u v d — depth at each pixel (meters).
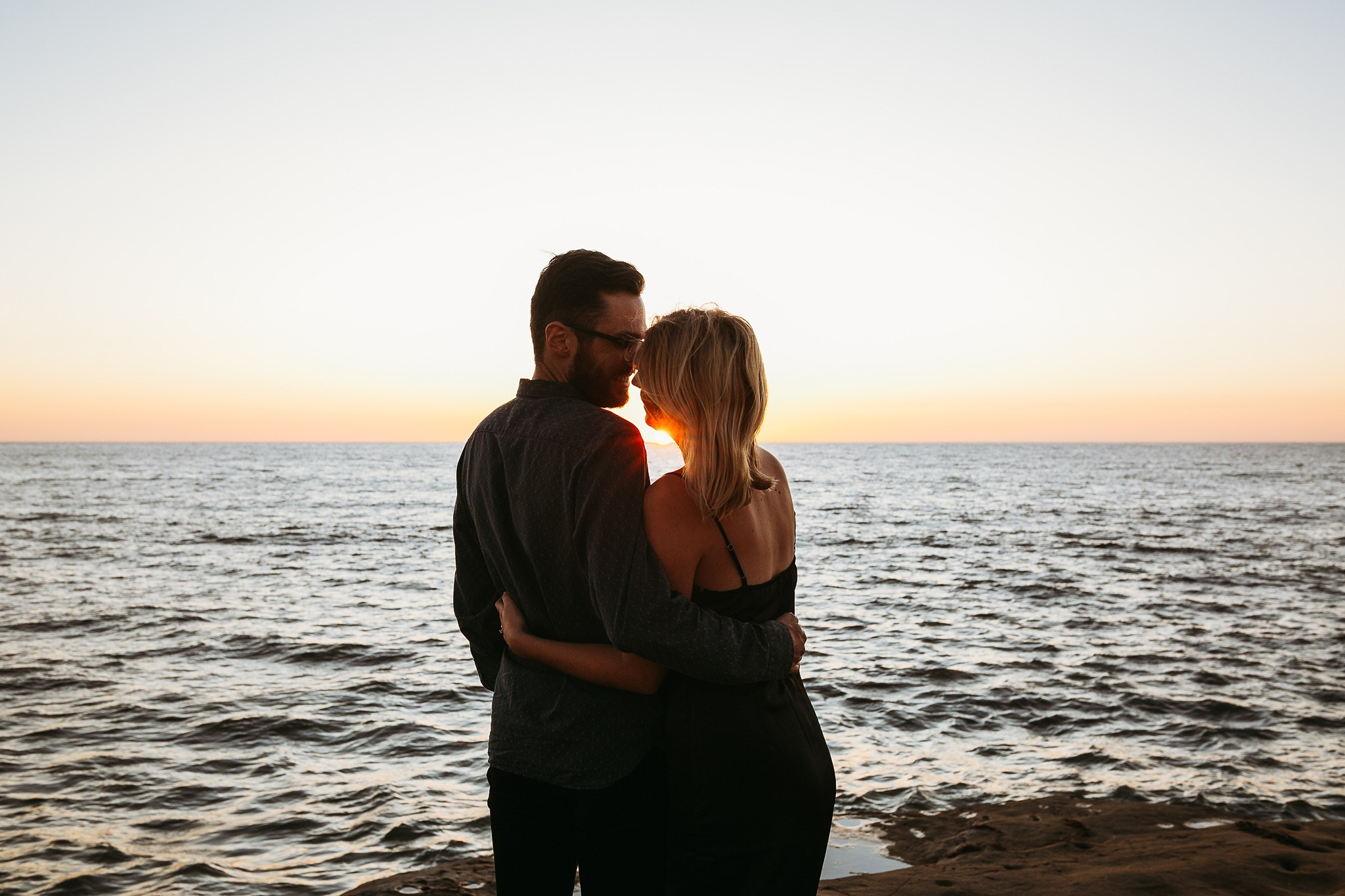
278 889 4.97
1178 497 54.47
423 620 14.25
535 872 1.78
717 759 1.63
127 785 6.71
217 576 19.53
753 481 1.60
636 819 1.72
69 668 10.74
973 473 95.38
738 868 1.65
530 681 1.75
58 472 87.06
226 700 9.30
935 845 4.74
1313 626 13.79
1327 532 30.84
